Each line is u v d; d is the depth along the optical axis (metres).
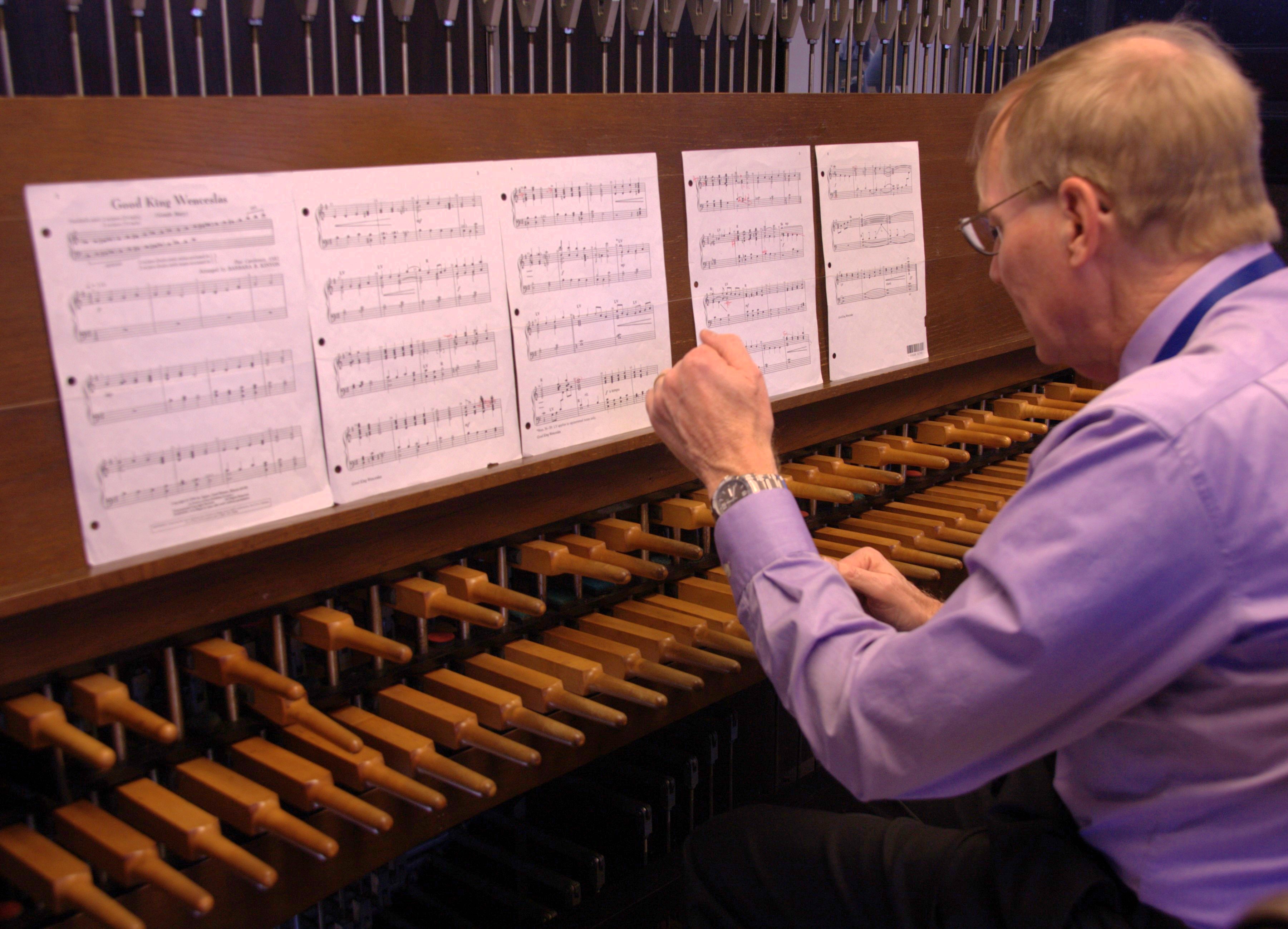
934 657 0.79
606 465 1.40
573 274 1.26
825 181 1.54
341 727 0.97
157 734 0.86
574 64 1.70
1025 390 2.17
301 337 1.04
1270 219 0.83
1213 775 0.79
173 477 0.97
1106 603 0.74
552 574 1.26
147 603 1.00
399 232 1.10
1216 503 0.73
